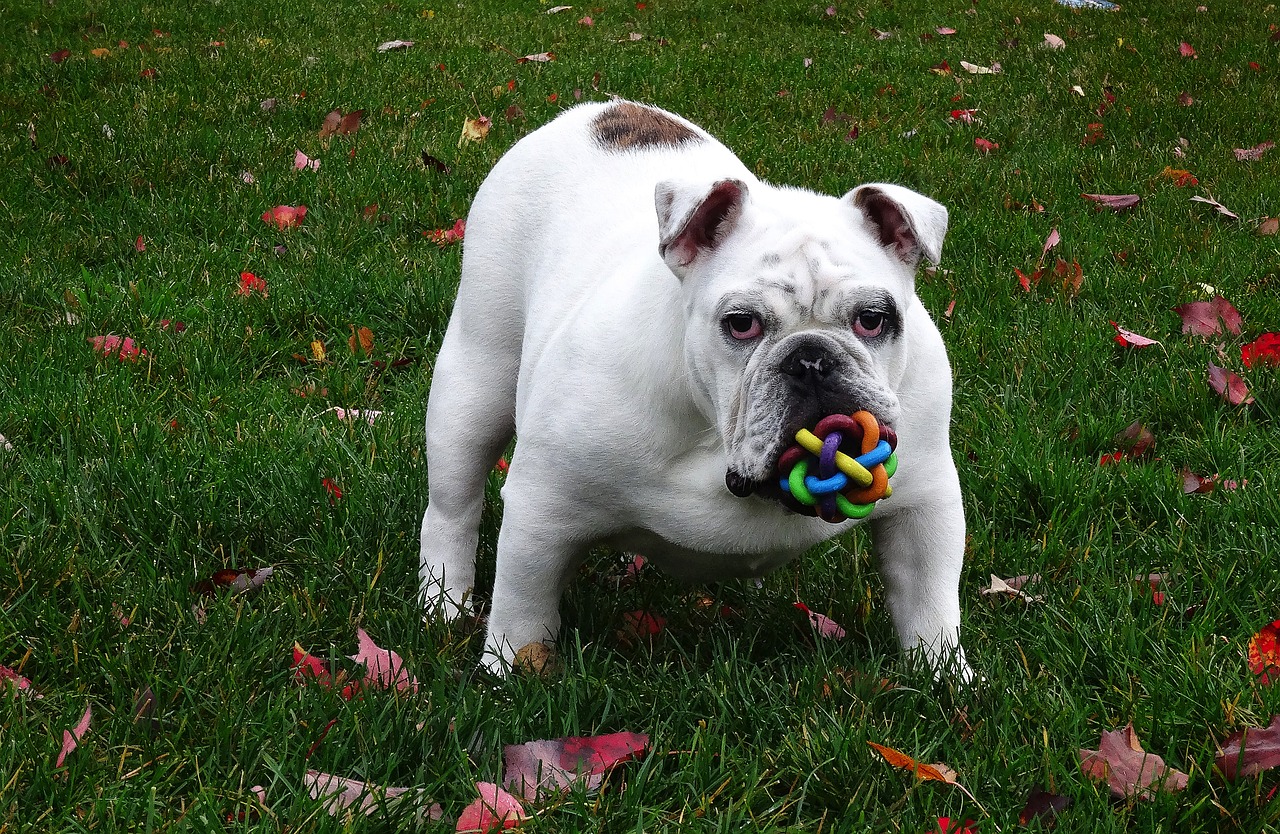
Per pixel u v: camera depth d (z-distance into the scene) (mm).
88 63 4641
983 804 1726
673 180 1759
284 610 1962
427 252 3012
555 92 4508
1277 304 2646
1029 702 1828
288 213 3158
